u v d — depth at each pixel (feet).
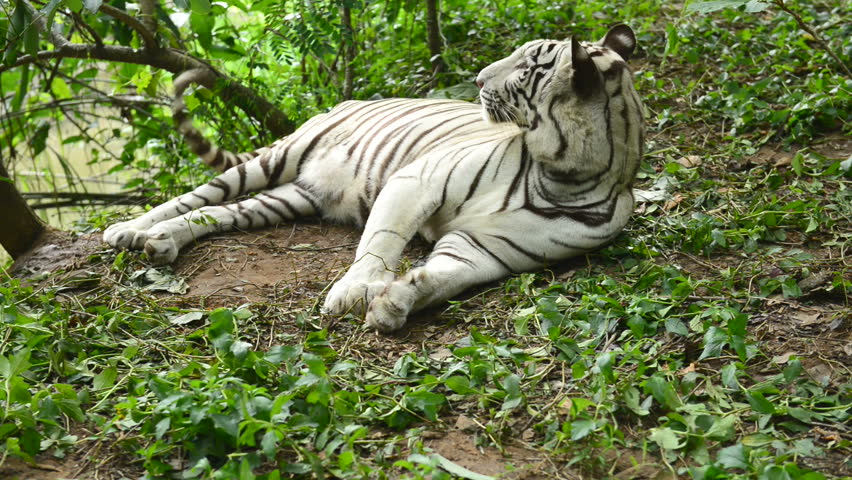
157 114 24.72
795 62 20.18
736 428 9.89
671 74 20.83
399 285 12.43
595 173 13.65
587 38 21.86
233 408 9.46
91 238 16.21
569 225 13.70
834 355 11.27
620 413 10.22
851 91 18.15
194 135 16.62
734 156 17.24
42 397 10.19
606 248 14.25
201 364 10.91
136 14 19.71
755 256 13.99
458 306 12.93
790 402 10.28
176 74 20.29
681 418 9.73
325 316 12.78
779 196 15.88
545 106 13.46
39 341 11.56
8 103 26.84
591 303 12.32
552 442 9.64
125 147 23.94
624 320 12.23
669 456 9.41
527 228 13.69
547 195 13.82
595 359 11.03
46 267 15.40
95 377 10.73
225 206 15.98
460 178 13.93
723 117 18.70
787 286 12.71
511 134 14.40
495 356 11.02
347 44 20.72
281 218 16.28
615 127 13.52
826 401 10.18
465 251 13.57
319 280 14.11
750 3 14.35
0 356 10.23
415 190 13.85
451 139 14.99
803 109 17.85
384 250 13.48
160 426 9.29
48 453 9.66
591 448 9.44
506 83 13.85
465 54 21.15
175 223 15.20
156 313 12.89
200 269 14.71
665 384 10.07
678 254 14.21
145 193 23.45
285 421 9.86
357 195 15.85
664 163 17.38
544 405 10.39
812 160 16.93
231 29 22.68
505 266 13.74
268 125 20.94
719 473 8.80
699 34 22.08
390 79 20.88
